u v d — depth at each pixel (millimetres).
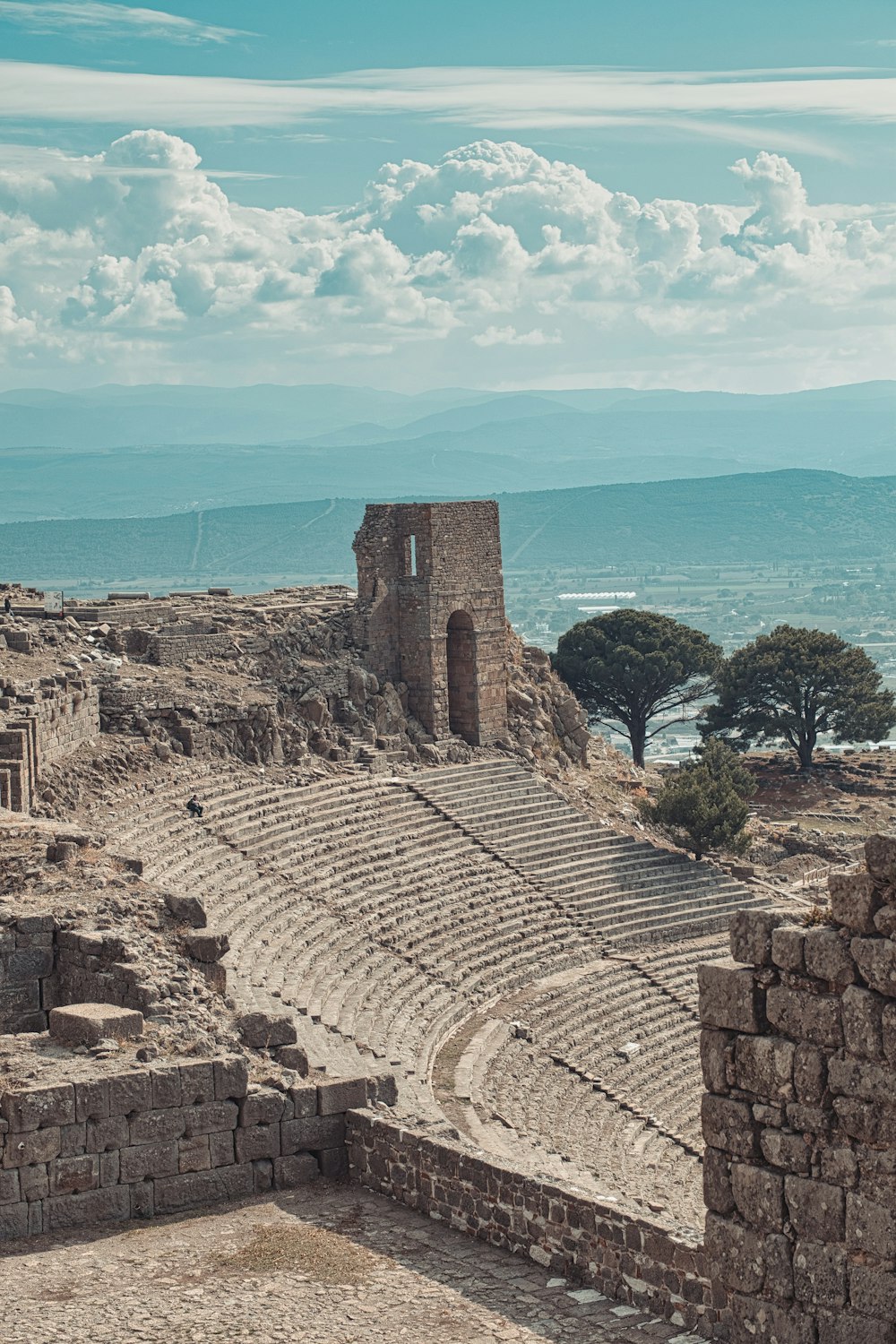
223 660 79688
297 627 84125
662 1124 56656
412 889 66875
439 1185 34031
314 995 53125
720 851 86875
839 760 122500
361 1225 33719
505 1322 28156
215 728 73688
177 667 77438
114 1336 27484
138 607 80250
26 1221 32812
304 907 60781
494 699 88188
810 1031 23250
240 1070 35500
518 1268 31047
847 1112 22828
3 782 55906
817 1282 23234
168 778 68188
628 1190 45406
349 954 58906
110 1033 35844
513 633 96438
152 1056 35312
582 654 119500
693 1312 27812
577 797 84625
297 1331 27781
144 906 41688
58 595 79812
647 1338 27344
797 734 120812
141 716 70688
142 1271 30703
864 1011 22500
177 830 62281
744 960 24109
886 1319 22469
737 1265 24203
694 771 85562
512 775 83125
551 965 66812
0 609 78625
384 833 71312
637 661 116500
